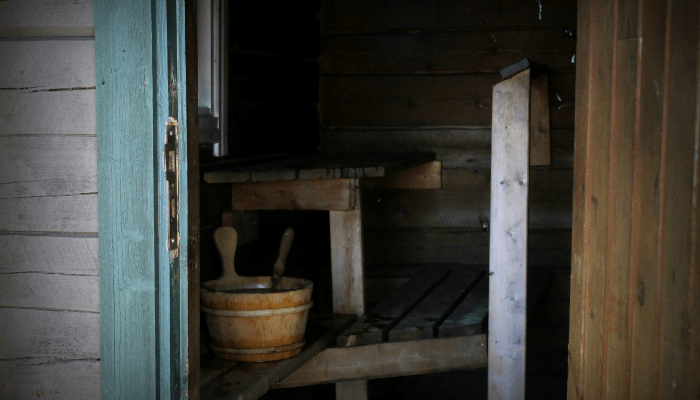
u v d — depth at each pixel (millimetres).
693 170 1343
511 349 2609
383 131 4062
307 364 2568
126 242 1594
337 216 2846
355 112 4078
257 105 3277
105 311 1621
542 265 3959
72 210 1646
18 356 1708
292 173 2748
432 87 3992
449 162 4012
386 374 2645
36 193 1661
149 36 1539
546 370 4004
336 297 2879
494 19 3898
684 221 1373
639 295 1548
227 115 2904
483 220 3998
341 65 4066
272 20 3438
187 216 1619
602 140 1737
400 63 4008
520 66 2490
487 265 4008
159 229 1585
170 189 1582
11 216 1682
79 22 1605
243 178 2723
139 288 1595
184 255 1623
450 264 4027
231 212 2969
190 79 1617
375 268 4016
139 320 1603
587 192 1838
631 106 1582
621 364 1637
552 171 3908
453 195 4016
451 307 3055
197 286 1696
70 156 1636
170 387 1614
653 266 1488
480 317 2846
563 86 3867
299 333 2393
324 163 3033
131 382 1623
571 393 1972
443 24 3943
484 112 3959
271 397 3439
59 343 1683
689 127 1356
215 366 2258
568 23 3840
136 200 1579
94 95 1612
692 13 1347
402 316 2939
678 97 1392
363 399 2867
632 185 1578
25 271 1686
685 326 1368
